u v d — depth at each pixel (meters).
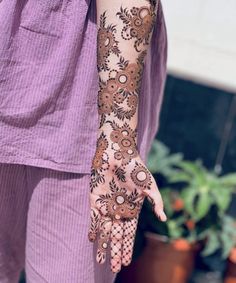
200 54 2.07
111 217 0.88
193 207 1.96
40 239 0.99
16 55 0.88
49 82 0.89
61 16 0.88
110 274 1.04
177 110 2.28
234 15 2.03
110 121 0.87
